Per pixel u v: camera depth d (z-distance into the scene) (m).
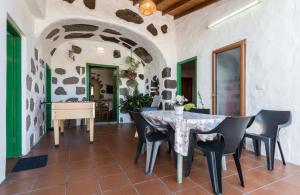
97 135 4.41
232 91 3.52
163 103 5.16
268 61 2.86
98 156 2.85
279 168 2.38
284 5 2.65
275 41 2.77
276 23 2.75
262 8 2.95
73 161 2.62
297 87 2.51
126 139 4.00
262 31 2.95
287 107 2.62
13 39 2.77
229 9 3.54
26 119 2.90
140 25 4.67
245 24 3.23
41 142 3.71
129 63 6.39
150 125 2.21
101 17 4.13
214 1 3.88
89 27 4.55
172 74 5.12
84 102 3.65
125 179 2.06
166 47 5.04
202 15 4.24
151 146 2.26
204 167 2.43
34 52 3.44
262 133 2.76
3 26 1.93
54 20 3.66
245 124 1.80
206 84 4.13
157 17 4.89
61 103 3.46
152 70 6.02
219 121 2.16
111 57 6.28
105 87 9.41
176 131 1.99
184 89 7.16
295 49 2.53
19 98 2.82
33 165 2.46
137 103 6.00
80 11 3.90
